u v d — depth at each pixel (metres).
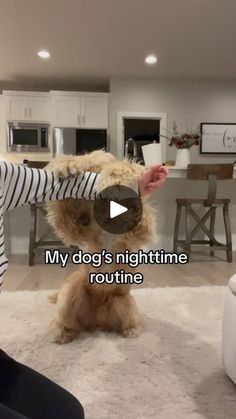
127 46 3.76
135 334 1.47
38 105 4.83
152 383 1.14
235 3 2.86
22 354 1.33
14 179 0.90
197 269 2.81
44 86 5.30
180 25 3.25
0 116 4.91
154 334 1.50
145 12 3.00
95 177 1.14
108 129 4.96
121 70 4.58
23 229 3.41
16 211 3.37
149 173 1.21
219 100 5.02
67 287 1.50
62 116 4.81
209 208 3.39
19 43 3.66
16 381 0.83
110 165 1.21
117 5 2.87
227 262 3.08
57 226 1.39
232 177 2.99
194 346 1.40
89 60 4.19
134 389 1.10
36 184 0.95
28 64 4.33
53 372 1.20
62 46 3.75
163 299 1.97
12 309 1.80
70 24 3.22
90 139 4.87
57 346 1.39
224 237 3.60
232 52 3.95
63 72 4.65
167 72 4.67
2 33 3.40
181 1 2.82
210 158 5.05
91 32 3.40
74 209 1.34
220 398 1.06
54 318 1.53
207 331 1.54
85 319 1.51
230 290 1.14
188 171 2.95
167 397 1.06
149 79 4.92
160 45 3.73
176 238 3.29
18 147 4.85
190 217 3.39
